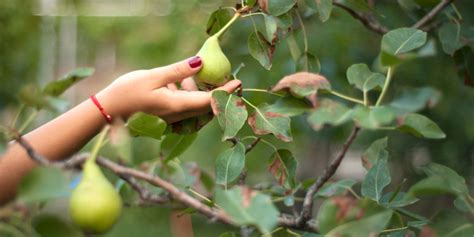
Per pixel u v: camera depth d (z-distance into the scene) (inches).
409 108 62.2
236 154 69.8
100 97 71.1
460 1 111.1
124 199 71.0
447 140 143.8
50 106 58.6
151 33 225.8
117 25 301.3
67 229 56.0
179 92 71.1
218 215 56.5
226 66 71.7
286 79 64.4
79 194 55.3
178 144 72.6
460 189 64.2
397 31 67.7
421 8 86.8
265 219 55.8
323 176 67.8
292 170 73.0
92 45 339.3
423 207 151.6
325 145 173.6
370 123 58.7
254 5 74.0
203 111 71.2
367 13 88.0
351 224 57.6
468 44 81.8
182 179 69.6
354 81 65.3
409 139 148.9
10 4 186.5
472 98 138.6
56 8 236.7
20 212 55.8
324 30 135.3
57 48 251.1
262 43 73.2
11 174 70.4
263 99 108.7
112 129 57.2
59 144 71.3
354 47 135.6
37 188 54.1
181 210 71.7
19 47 190.1
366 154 74.1
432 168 65.7
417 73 131.4
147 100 70.7
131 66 252.1
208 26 76.2
